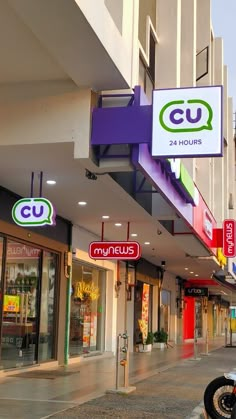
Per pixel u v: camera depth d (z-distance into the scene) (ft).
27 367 47.06
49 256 51.85
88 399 33.27
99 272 69.26
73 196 42.57
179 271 102.83
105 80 27.89
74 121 28.50
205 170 73.67
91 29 22.56
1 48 25.05
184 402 33.55
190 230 52.42
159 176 34.14
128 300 75.66
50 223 32.22
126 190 36.27
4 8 21.54
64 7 20.81
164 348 91.86
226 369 56.08
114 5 29.43
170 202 38.81
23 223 32.48
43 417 27.22
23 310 46.60
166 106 27.35
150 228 57.11
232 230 68.90
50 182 38.29
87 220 53.42
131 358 67.51
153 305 93.86
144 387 39.93
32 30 22.65
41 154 31.09
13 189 41.04
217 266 86.84
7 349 43.88
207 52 72.02
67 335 54.95
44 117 28.86
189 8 61.16
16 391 36.01
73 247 55.83
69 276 54.85
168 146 27.02
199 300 145.69
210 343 119.34
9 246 43.65
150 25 47.42
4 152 30.73
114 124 28.37
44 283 50.70
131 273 77.20
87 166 29.55
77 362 58.08
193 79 59.57
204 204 59.72
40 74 28.12
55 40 23.54
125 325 73.77
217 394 28.71
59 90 28.94
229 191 102.22
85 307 63.46
